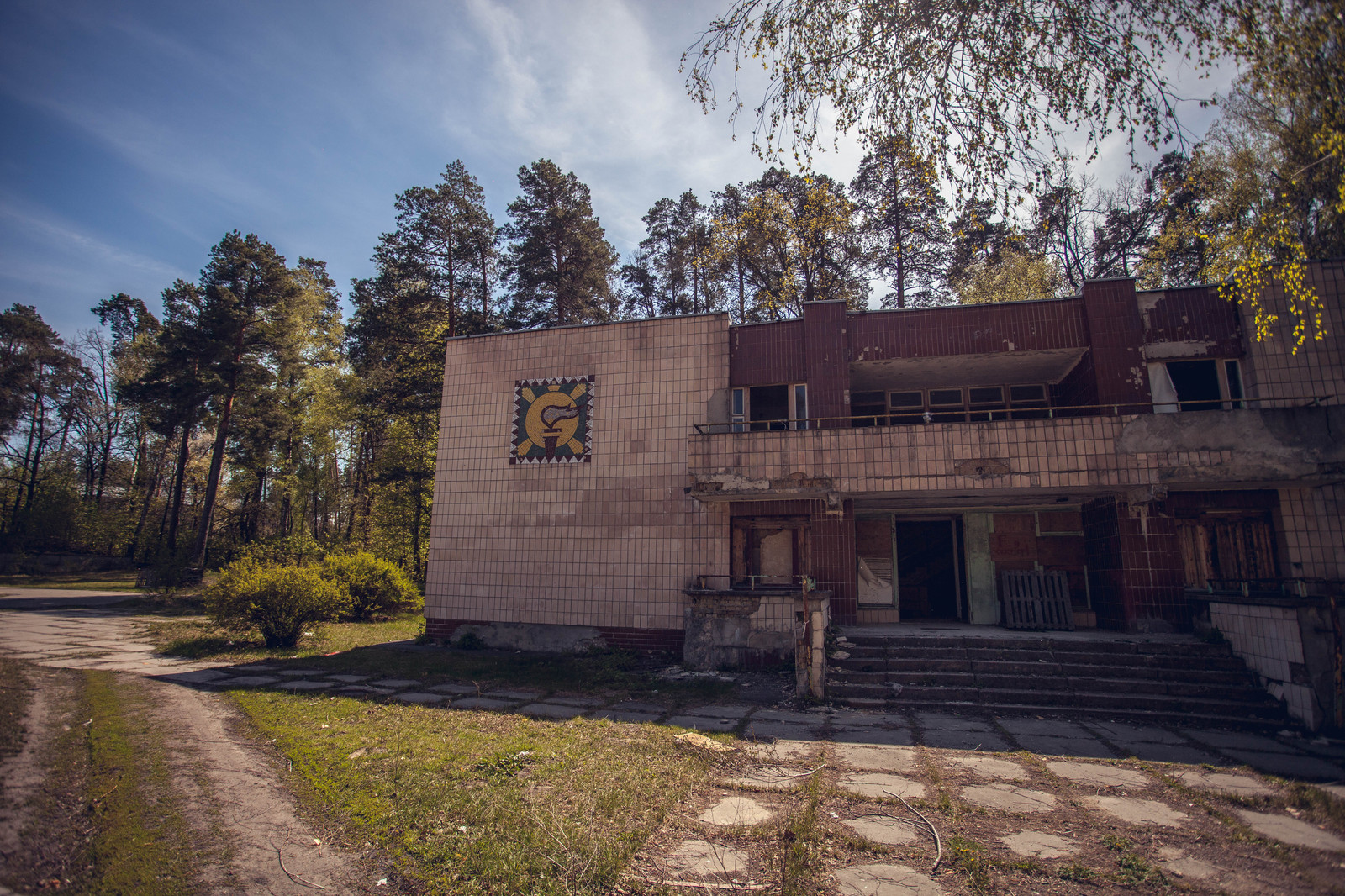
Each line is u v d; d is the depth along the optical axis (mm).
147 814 5043
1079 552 13875
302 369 34812
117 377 41125
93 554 36500
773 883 4000
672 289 31500
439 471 15617
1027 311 13164
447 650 14055
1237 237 9500
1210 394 12531
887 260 24453
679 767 6266
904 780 6051
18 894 3807
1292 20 6328
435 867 4238
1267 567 11742
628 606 13766
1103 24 6883
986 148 7488
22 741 6559
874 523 14711
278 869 4285
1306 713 8086
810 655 9500
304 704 8820
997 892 3934
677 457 14078
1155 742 7480
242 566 14438
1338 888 3941
